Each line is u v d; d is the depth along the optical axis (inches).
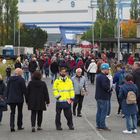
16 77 743.7
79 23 7332.7
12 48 3472.0
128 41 2615.7
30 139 663.8
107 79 741.9
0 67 2012.8
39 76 737.0
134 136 690.2
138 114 789.9
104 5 5029.5
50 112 988.6
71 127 754.8
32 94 729.6
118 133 717.9
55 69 1771.7
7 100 741.3
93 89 1583.4
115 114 948.0
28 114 960.3
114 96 1346.0
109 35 4756.4
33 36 5206.7
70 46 5024.6
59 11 7455.7
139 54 2501.2
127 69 908.0
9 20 4758.9
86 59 2148.1
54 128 770.8
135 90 717.3
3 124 820.0
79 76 922.1
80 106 924.0
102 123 748.6
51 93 1429.6
